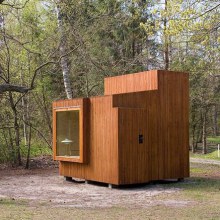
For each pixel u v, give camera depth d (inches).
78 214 348.8
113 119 517.0
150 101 548.1
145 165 536.4
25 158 854.5
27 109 841.5
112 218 331.6
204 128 1350.9
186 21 501.7
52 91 933.8
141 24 613.6
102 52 1024.9
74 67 924.0
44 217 331.3
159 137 553.9
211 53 877.8
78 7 857.5
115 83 629.0
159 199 442.6
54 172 706.8
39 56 823.1
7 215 336.5
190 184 555.5
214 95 1261.1
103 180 532.7
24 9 832.9
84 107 554.6
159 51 1165.1
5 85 478.3
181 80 581.9
